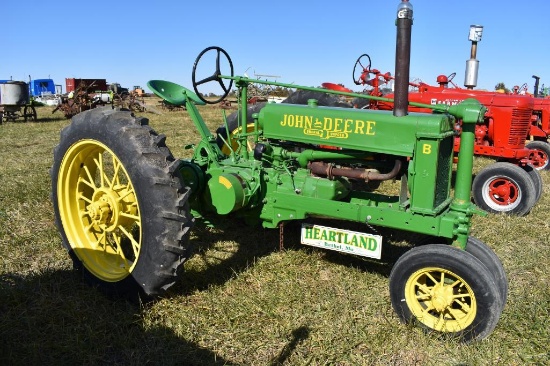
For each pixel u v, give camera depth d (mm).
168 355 2852
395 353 2953
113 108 3465
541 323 3221
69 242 3676
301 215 3729
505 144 6512
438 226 3182
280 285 3756
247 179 3855
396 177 3604
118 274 3469
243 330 3123
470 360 2861
